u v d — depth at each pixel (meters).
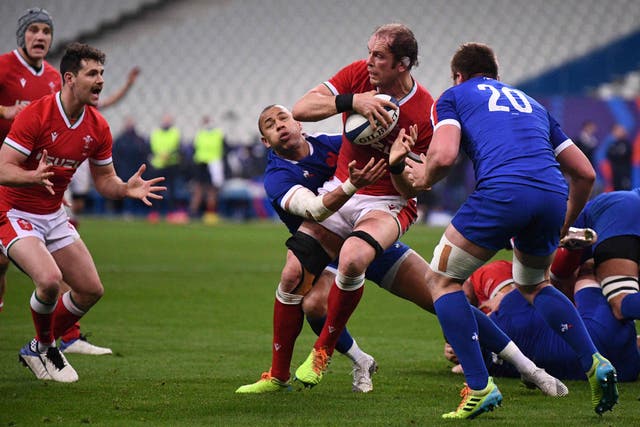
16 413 15.38
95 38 93.56
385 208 17.59
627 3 95.31
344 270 16.47
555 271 19.55
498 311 19.19
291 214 18.42
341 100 17.27
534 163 15.06
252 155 74.75
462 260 15.11
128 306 30.72
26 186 17.86
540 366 18.83
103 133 19.58
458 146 15.38
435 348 23.75
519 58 93.00
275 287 35.81
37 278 18.00
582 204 16.61
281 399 16.83
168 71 92.06
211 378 19.06
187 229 62.75
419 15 96.50
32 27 23.56
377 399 16.95
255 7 95.81
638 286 18.41
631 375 18.80
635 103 70.81
